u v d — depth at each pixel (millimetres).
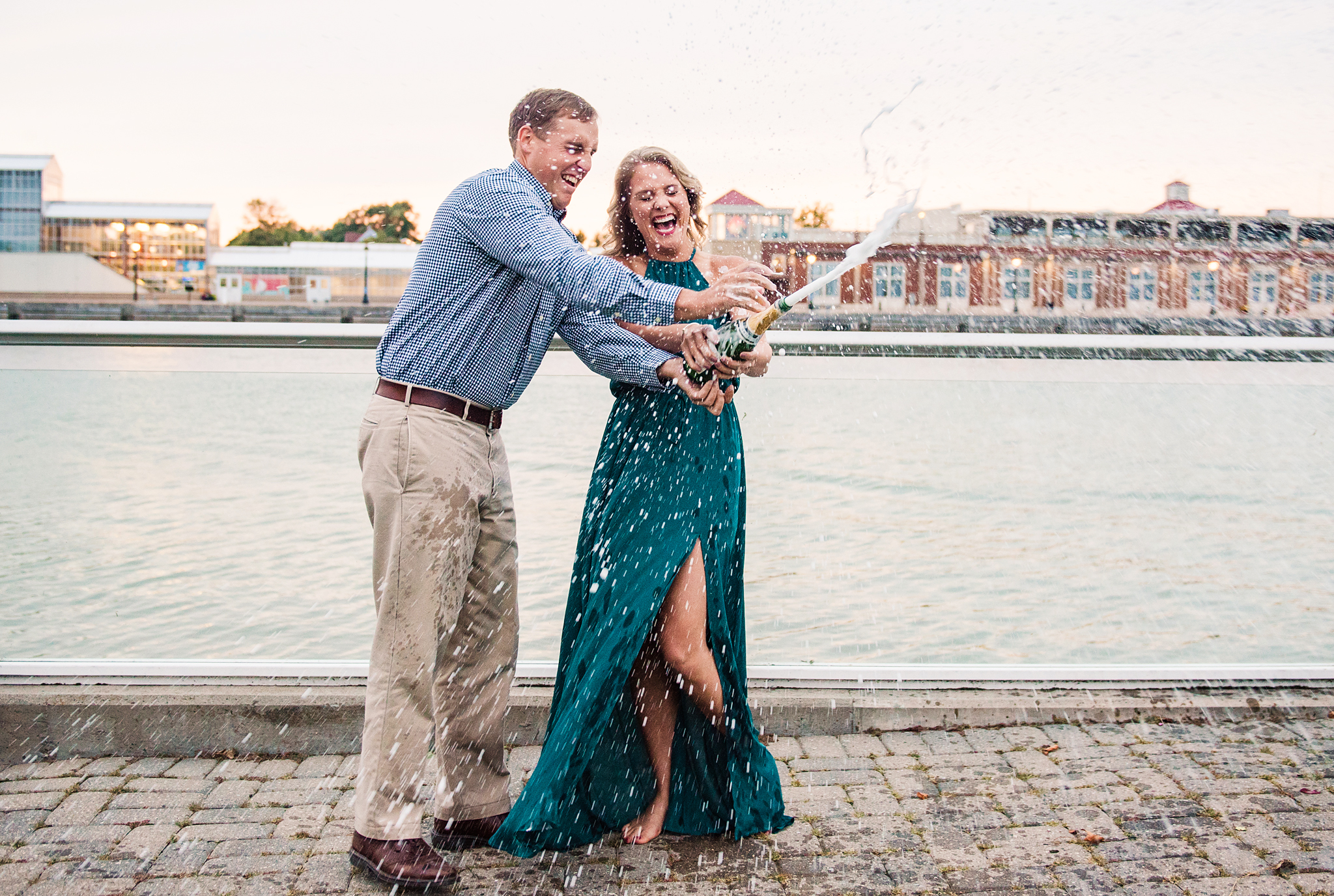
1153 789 2545
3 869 2184
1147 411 7887
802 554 5242
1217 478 6941
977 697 3031
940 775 2664
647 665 2352
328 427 6852
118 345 3336
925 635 3883
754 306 2113
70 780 2660
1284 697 3061
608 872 2201
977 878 2141
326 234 73062
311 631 3777
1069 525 5832
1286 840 2275
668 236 2447
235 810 2488
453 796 2359
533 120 2256
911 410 9305
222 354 3467
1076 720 2996
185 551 4820
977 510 6289
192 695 2877
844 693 3062
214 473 6207
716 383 2279
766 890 2109
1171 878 2121
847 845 2301
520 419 8602
